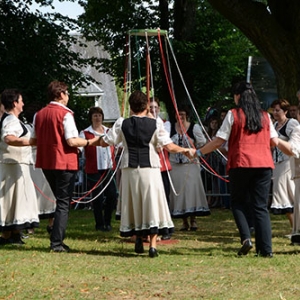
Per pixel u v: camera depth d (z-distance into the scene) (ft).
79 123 66.80
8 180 25.76
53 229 24.57
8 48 61.41
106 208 32.89
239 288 18.03
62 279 19.15
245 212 23.39
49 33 63.87
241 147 22.53
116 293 17.44
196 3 73.51
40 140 24.41
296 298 16.85
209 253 24.27
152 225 22.99
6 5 63.57
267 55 44.91
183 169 32.76
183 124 32.68
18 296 17.08
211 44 72.64
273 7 46.57
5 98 25.45
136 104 23.43
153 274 19.97
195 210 32.50
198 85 74.08
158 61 70.18
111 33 76.02
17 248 25.38
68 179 24.39
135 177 23.13
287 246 25.85
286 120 28.12
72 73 65.41
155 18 75.61
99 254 24.03
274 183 28.96
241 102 22.84
